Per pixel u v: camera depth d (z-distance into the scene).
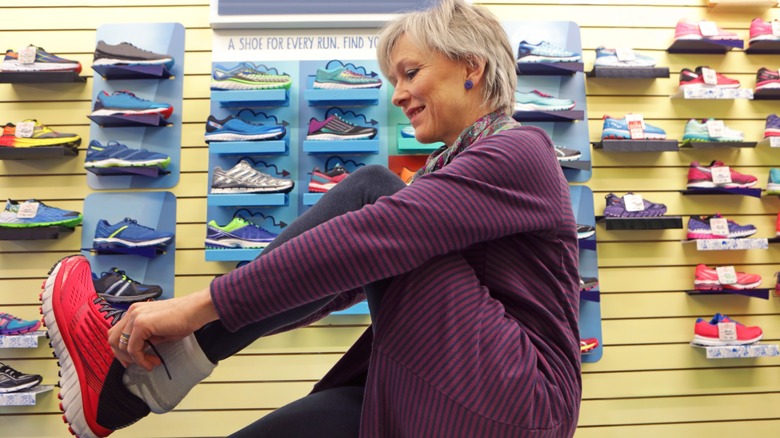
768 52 4.09
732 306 3.86
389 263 0.83
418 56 1.14
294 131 3.88
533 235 0.97
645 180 3.96
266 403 3.63
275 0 3.87
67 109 3.84
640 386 3.75
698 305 3.85
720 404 3.76
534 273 0.98
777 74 3.94
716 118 4.05
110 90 3.86
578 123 3.95
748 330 3.66
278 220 3.78
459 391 0.84
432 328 0.86
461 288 0.88
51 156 3.66
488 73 1.13
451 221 0.86
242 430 1.00
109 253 3.67
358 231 0.83
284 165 3.84
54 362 3.61
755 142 3.87
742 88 4.06
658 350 3.79
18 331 3.44
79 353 0.98
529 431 0.84
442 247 0.86
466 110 1.15
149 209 3.75
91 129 3.81
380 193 0.99
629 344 3.79
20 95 3.84
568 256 1.01
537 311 0.95
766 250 3.95
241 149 3.66
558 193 0.99
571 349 0.96
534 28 4.03
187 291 3.69
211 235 3.56
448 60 1.14
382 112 3.90
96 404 0.96
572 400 0.92
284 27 3.94
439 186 0.88
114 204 3.75
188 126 3.86
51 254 3.70
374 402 0.91
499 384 0.84
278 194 3.62
